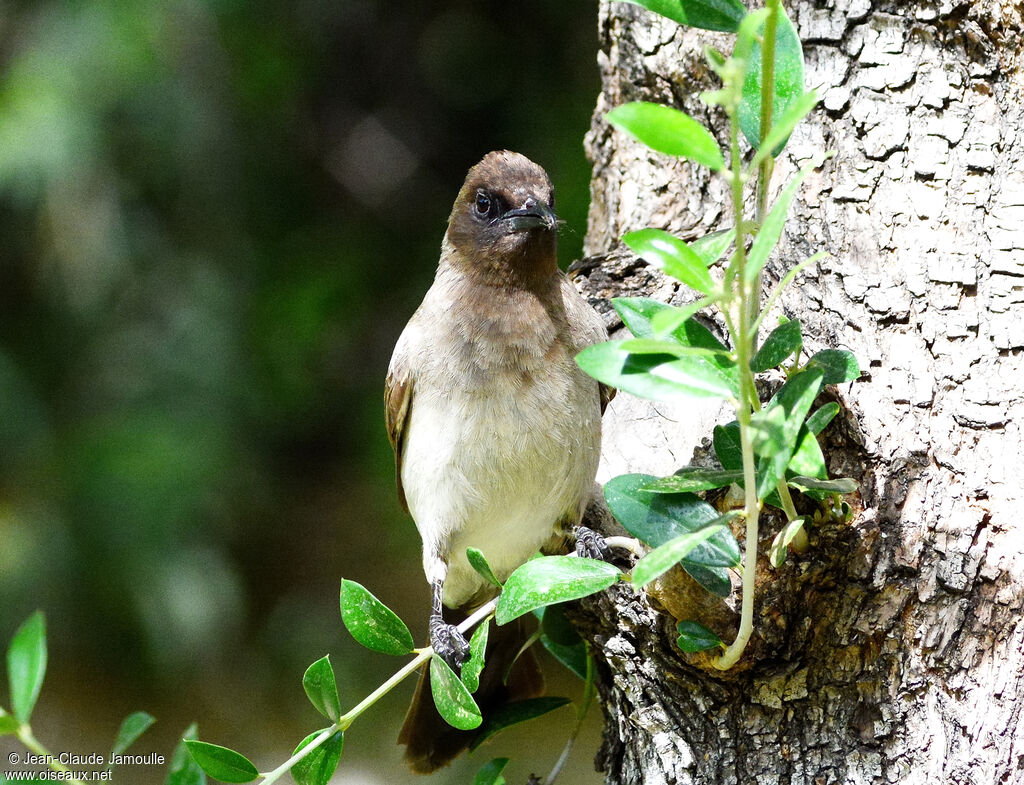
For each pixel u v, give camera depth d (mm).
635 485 6070
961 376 6711
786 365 6867
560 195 17922
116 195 16953
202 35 17453
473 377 7848
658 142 4793
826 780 6438
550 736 15734
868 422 6609
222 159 18125
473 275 8016
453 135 20469
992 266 6898
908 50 7438
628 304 5887
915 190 7219
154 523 16734
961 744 6238
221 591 17016
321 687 6184
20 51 16750
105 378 17453
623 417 8133
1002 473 6469
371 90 20266
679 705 6840
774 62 5555
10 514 17000
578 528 7973
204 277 17656
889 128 7371
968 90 7270
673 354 5402
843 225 7332
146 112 16859
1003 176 7062
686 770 6762
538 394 7793
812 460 5543
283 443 19969
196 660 17547
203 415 17406
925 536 6367
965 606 6301
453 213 8430
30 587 16812
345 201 20188
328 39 19688
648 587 6273
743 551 6277
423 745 8555
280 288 19203
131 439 16922
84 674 17375
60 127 15992
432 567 8234
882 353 6883
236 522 18453
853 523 6340
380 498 19391
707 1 5668
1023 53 7105
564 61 19438
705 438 7332
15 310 18172
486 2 19844
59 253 16797
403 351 8422
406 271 20219
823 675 6527
